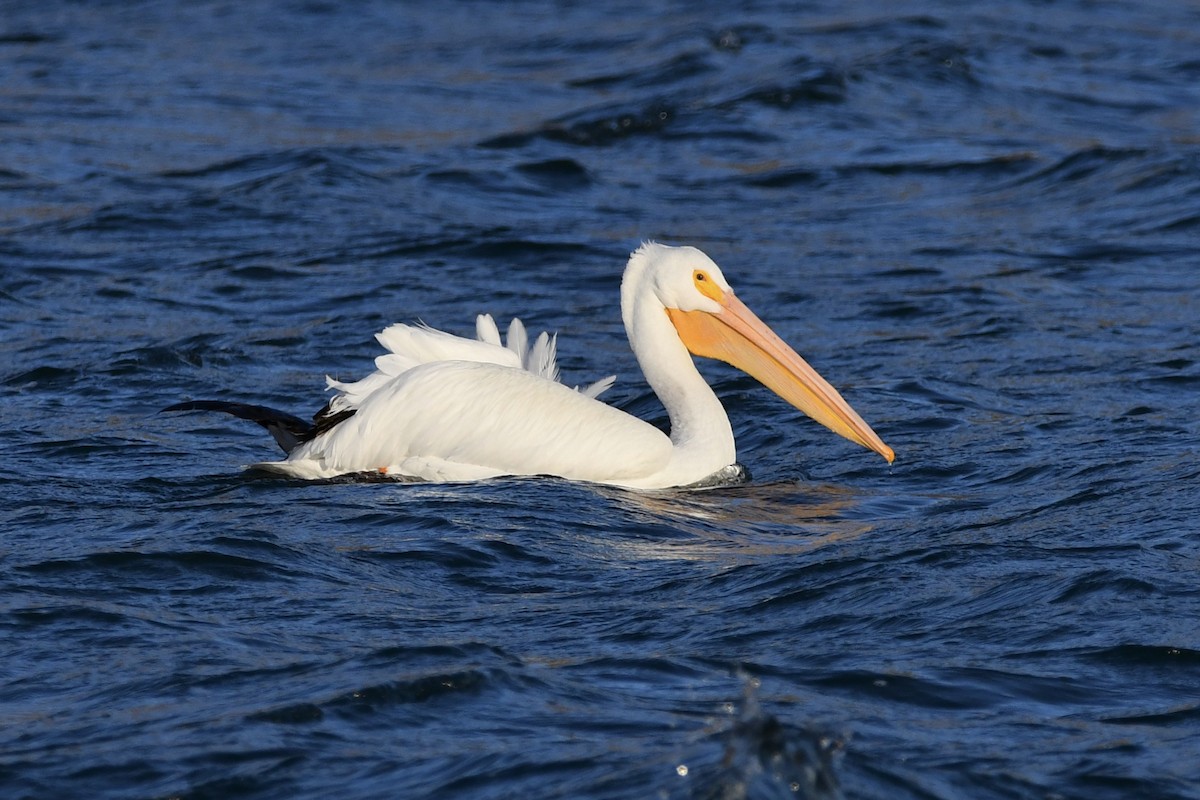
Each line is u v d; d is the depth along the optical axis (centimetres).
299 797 693
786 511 1258
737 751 679
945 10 4434
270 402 1619
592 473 1321
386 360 1359
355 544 1096
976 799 687
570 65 3859
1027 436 1466
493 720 776
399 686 813
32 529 1134
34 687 831
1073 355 1778
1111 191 2659
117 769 721
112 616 939
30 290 2086
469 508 1190
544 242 2350
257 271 2198
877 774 696
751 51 3866
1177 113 3366
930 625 930
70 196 2586
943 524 1178
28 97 3369
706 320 1435
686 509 1252
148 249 2303
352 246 2339
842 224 2517
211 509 1190
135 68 3747
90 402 1600
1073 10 4509
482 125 3225
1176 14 4497
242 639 903
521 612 966
